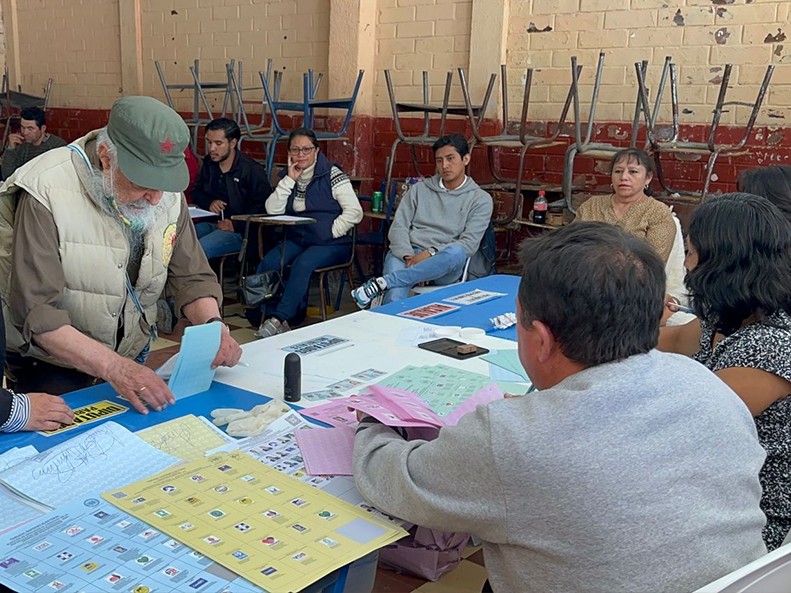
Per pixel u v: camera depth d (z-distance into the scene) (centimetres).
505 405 110
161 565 104
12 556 106
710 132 410
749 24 415
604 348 109
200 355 171
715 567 103
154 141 170
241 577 102
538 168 500
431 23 530
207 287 215
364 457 127
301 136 477
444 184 448
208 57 656
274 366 197
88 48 745
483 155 519
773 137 417
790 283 152
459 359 206
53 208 182
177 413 164
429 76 537
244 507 121
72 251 187
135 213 187
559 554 103
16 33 805
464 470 107
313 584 103
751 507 111
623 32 455
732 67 423
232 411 162
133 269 201
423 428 136
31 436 150
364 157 571
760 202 157
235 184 524
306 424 156
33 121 607
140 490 125
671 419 106
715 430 108
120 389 164
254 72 630
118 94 732
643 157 372
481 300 278
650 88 450
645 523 101
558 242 112
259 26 618
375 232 555
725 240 155
